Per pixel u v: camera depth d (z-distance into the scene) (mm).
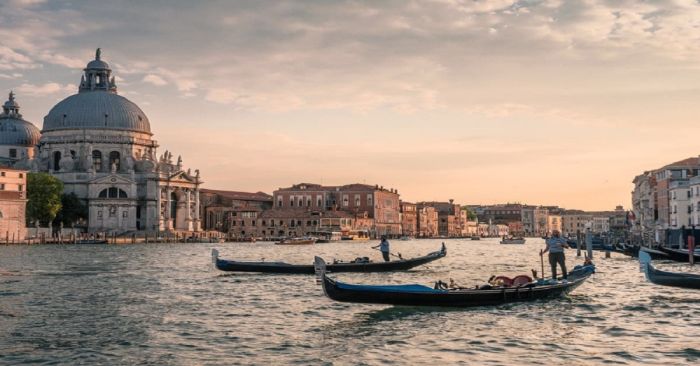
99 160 181625
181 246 131625
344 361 22172
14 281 48594
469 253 106250
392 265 54969
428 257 57031
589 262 40500
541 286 34656
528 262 75750
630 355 22734
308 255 94250
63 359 22656
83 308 33844
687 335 26141
